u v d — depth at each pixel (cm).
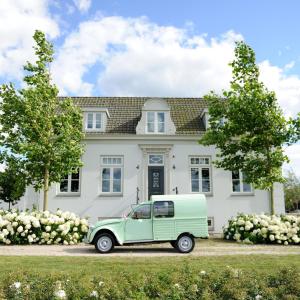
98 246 1225
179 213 1264
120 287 560
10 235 1466
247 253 1165
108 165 2077
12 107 1708
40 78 1752
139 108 2317
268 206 2070
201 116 2241
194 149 2100
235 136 1741
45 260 994
